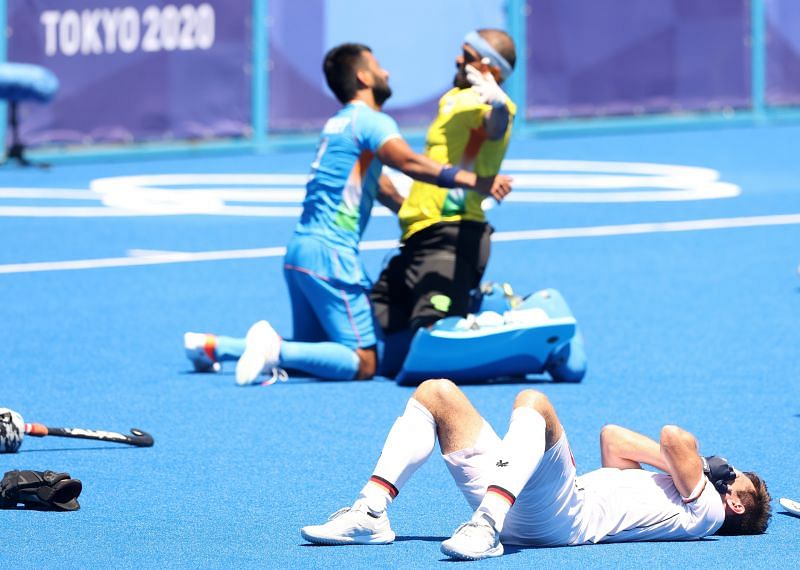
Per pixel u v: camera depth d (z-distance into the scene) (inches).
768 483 942.4
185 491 924.6
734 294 1758.1
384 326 1321.4
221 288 1828.2
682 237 2251.5
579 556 764.6
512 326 1240.2
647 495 798.5
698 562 754.2
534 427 746.2
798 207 2581.2
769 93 4178.2
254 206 2657.5
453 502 901.2
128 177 3110.2
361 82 1316.4
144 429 1112.2
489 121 1268.5
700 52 4020.7
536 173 3169.3
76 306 1705.2
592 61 3870.6
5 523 840.9
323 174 1301.7
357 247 1311.5
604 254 2087.8
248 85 3464.6
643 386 1266.0
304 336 1343.5
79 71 3292.3
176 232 2341.3
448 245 1286.9
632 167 3248.0
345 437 1084.5
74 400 1218.0
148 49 3344.0
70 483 876.0
